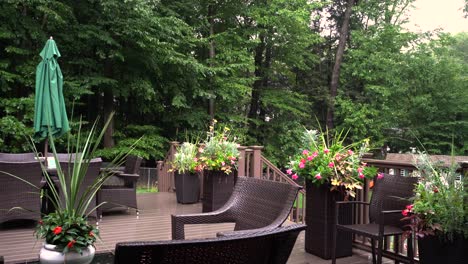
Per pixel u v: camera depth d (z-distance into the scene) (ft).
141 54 34.83
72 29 32.09
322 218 11.36
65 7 29.63
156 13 34.96
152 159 41.98
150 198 21.03
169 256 3.56
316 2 45.47
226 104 44.21
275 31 45.60
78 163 8.30
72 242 7.19
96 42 33.01
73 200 7.91
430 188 8.33
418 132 46.78
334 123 52.60
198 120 40.37
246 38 44.80
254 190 8.76
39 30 29.50
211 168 16.30
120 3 30.99
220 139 17.66
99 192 15.55
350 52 51.39
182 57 37.17
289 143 47.14
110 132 35.99
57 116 14.20
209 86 40.78
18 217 12.71
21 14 28.89
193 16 41.50
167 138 41.57
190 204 19.26
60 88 14.67
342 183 10.89
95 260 9.11
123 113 40.63
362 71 49.60
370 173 11.28
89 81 32.91
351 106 49.11
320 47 57.67
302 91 54.08
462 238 7.60
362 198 12.43
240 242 3.86
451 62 47.60
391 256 11.25
